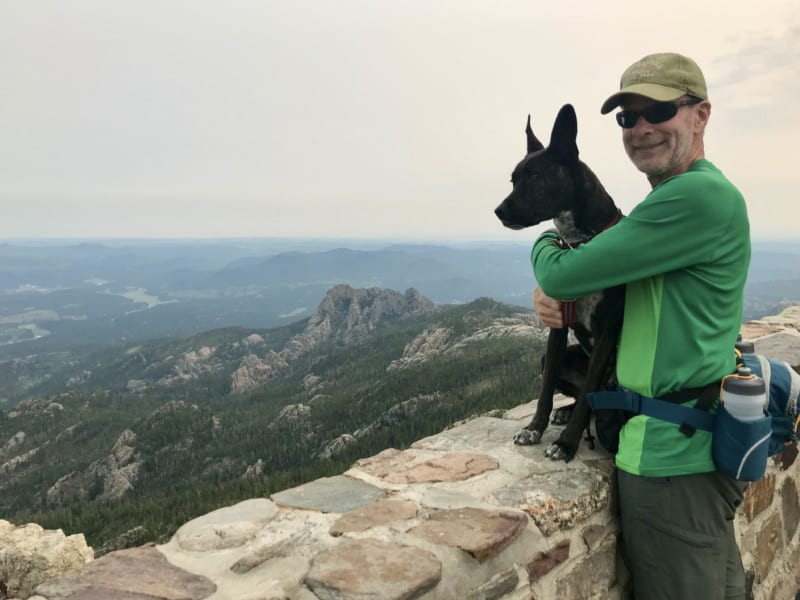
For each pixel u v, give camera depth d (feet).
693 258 8.14
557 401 15.55
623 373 9.22
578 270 8.80
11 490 507.71
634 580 9.73
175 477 443.73
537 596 8.45
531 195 10.34
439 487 9.80
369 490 9.82
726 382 8.07
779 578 14.29
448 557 7.44
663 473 8.50
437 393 423.64
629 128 9.01
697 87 8.54
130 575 7.07
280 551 7.67
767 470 13.51
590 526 9.66
